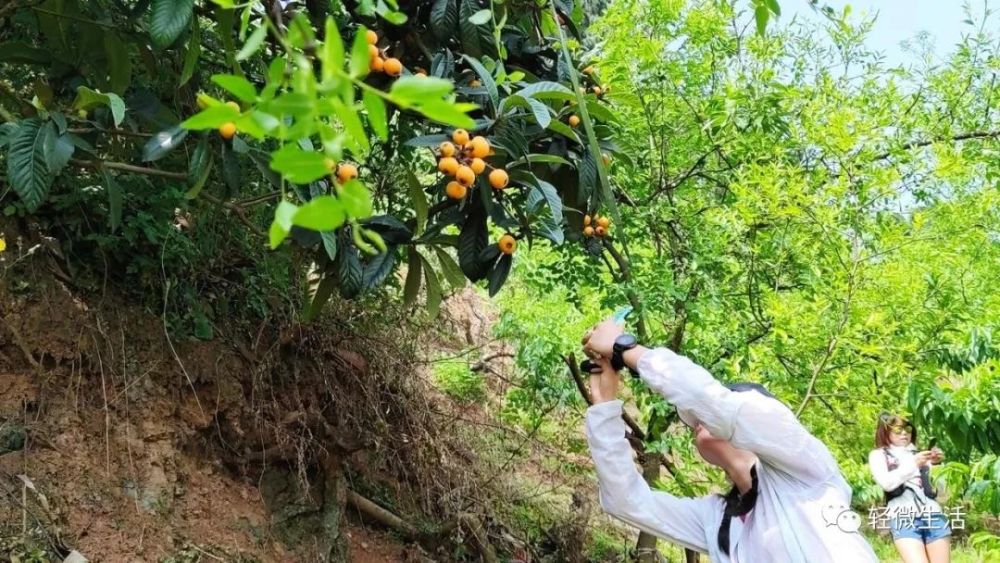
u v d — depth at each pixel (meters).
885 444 2.83
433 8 2.11
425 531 3.64
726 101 3.62
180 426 2.81
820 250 3.35
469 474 3.84
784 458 1.34
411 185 2.16
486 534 3.85
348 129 0.58
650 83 3.80
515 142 1.98
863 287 3.06
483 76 1.94
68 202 2.58
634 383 3.62
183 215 3.04
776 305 3.14
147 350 2.79
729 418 1.34
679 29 3.88
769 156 3.58
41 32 2.24
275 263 3.20
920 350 3.24
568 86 2.42
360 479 3.60
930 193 3.54
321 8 2.04
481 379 4.69
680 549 5.09
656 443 3.52
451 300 5.14
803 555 1.30
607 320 1.64
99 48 2.12
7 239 2.52
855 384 3.14
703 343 3.57
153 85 2.59
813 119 3.47
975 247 3.75
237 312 3.23
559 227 2.23
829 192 3.03
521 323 4.14
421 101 0.57
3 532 2.20
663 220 3.77
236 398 3.01
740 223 3.35
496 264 2.19
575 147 2.42
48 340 2.54
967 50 4.18
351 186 0.57
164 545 2.57
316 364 3.40
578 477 4.71
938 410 2.60
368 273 2.11
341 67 0.57
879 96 3.72
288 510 3.11
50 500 2.36
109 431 2.60
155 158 1.84
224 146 2.00
